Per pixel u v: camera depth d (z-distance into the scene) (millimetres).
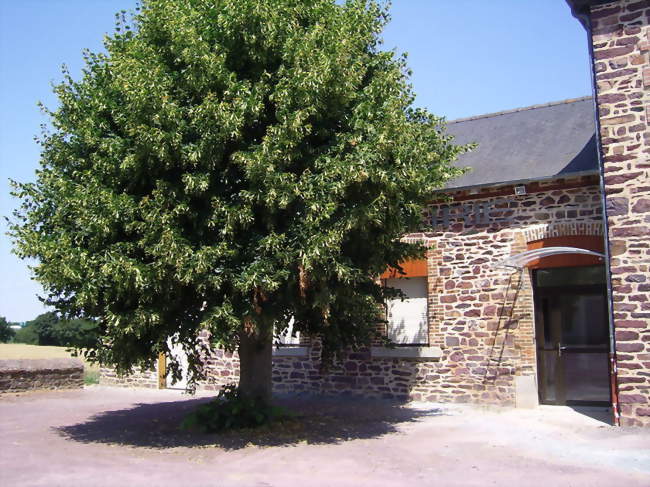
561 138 13000
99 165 8812
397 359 13086
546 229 11703
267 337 9875
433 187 10172
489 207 12375
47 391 16734
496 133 14289
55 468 7523
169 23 8750
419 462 7703
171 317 9016
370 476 7039
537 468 7320
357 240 9266
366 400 13203
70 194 8617
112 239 8570
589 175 11250
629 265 9562
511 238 12062
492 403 11938
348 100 8992
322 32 8805
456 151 11055
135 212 8375
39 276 8570
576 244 11398
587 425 9781
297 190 8148
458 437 9227
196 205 8773
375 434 9562
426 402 12617
